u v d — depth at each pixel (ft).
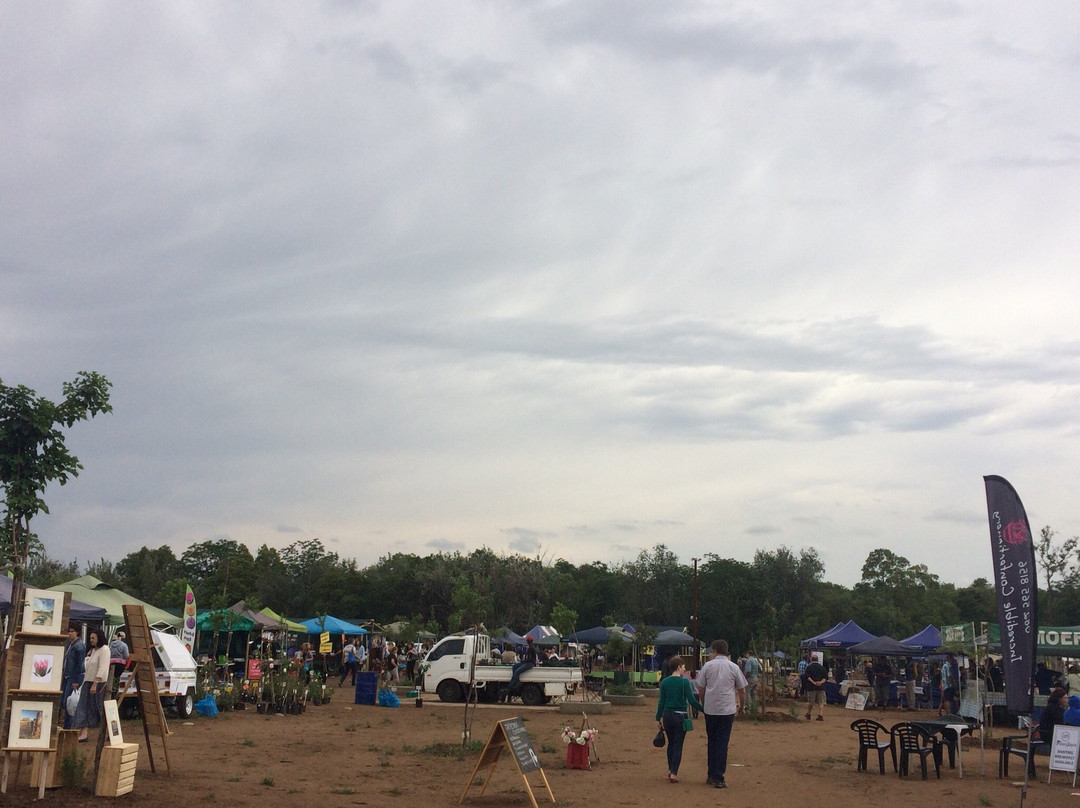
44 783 32.24
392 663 122.42
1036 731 51.49
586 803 37.17
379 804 35.47
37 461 34.27
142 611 39.68
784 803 38.27
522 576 243.60
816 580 282.36
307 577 290.76
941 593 319.47
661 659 171.32
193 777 39.75
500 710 88.79
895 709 102.94
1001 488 41.06
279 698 77.71
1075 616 221.87
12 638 32.94
